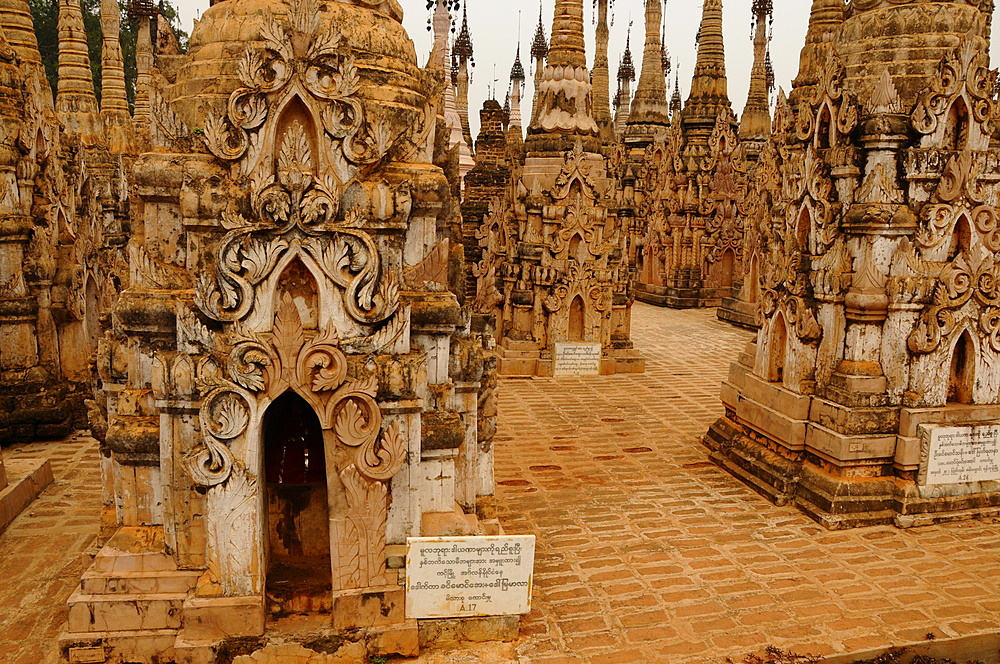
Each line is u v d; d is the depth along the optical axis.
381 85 6.91
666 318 26.77
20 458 11.59
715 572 8.13
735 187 28.81
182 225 6.45
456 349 7.14
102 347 6.90
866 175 9.42
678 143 29.00
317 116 6.11
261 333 6.02
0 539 8.69
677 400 15.70
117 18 21.62
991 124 9.34
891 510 9.47
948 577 8.06
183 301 6.16
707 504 10.09
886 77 9.16
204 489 6.10
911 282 9.27
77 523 9.16
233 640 6.10
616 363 18.22
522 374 17.70
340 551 6.27
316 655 6.20
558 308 17.52
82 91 18.67
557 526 9.33
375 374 6.11
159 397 6.16
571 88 17.08
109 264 14.43
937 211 9.27
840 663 6.61
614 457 12.02
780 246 10.91
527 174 17.44
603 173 17.50
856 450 9.43
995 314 9.52
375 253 6.12
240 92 5.98
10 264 12.38
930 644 6.82
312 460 7.50
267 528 7.07
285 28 6.37
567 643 6.73
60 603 7.28
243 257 5.94
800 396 10.09
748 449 11.11
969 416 9.58
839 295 9.72
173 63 7.52
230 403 5.94
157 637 6.17
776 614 7.29
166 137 6.55
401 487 6.43
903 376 9.54
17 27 13.72
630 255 32.94
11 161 12.20
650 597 7.58
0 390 12.39
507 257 18.38
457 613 6.56
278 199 5.95
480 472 7.87
